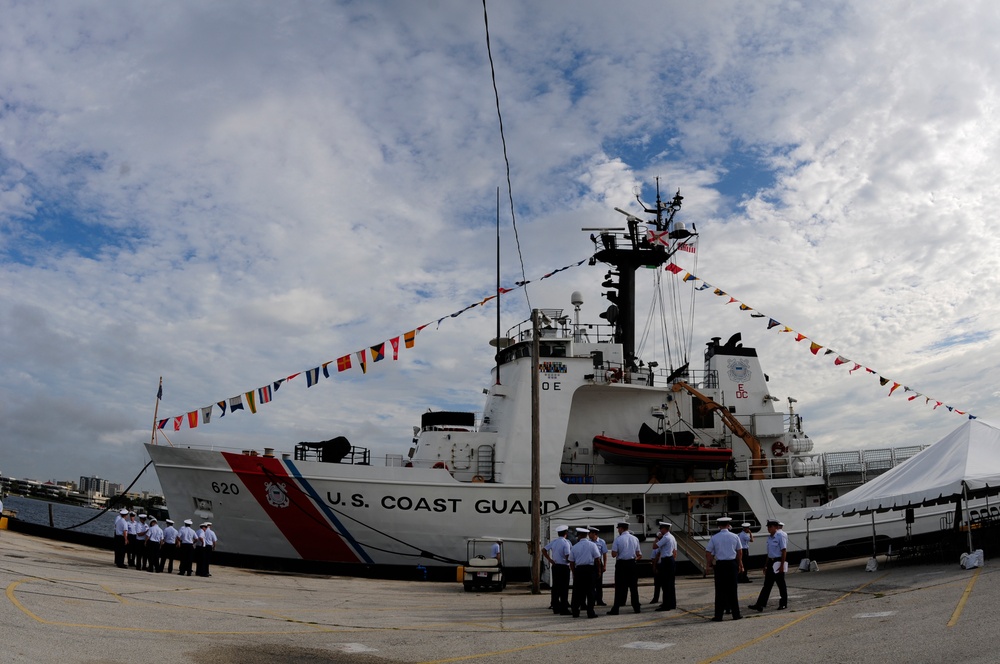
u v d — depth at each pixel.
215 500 23.92
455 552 23.91
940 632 9.98
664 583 15.15
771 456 28.50
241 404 22.42
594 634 11.77
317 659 9.38
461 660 9.51
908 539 26.52
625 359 29.25
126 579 17.38
